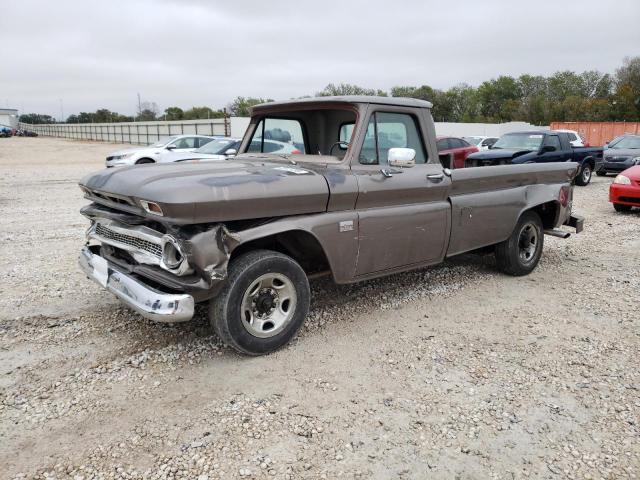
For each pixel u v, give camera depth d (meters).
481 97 68.81
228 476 2.51
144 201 3.27
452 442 2.80
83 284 5.38
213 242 3.27
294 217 3.73
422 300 5.01
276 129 4.98
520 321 4.50
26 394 3.23
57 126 80.12
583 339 4.12
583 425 2.96
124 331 4.18
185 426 2.91
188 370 3.56
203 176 3.49
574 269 6.18
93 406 3.11
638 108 49.41
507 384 3.42
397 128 4.50
